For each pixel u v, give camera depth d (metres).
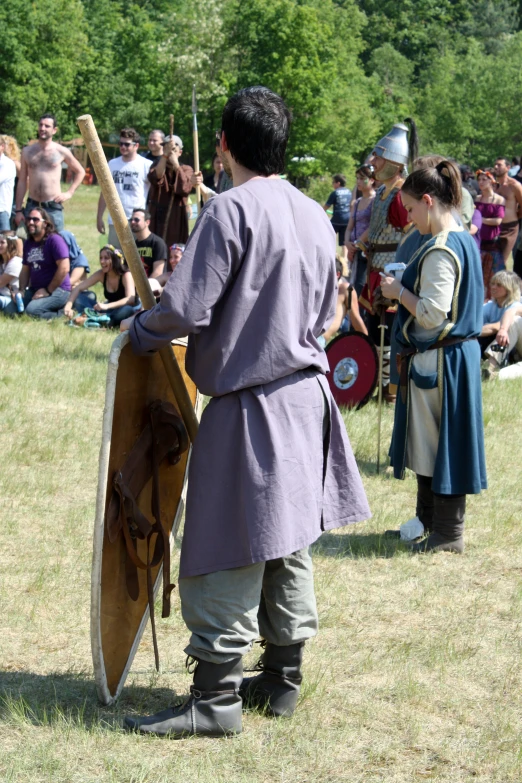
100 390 7.80
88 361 8.80
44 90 57.94
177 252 11.01
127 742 2.96
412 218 4.70
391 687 3.42
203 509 2.88
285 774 2.85
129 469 3.02
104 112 64.88
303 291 2.88
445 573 4.58
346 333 7.81
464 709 3.29
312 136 57.75
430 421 4.71
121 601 3.15
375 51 99.31
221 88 55.81
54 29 57.44
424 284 4.55
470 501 5.73
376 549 4.88
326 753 2.97
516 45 75.38
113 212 2.95
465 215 7.19
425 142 72.94
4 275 11.38
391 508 5.59
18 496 5.34
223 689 3.01
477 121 73.25
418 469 4.77
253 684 3.22
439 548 4.85
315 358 2.93
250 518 2.81
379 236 7.88
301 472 2.87
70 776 2.79
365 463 6.45
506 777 2.89
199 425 2.93
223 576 2.90
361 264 9.34
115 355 2.84
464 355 4.64
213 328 2.83
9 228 12.16
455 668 3.59
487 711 3.29
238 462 2.85
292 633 3.11
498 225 13.04
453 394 4.63
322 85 57.22
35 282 11.30
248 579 2.92
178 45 57.00
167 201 11.60
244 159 2.91
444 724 3.19
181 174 11.50
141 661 3.58
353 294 8.28
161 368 3.18
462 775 2.89
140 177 11.57
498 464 6.49
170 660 3.59
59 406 7.30
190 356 2.92
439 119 73.25
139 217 10.84
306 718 3.18
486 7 119.31
